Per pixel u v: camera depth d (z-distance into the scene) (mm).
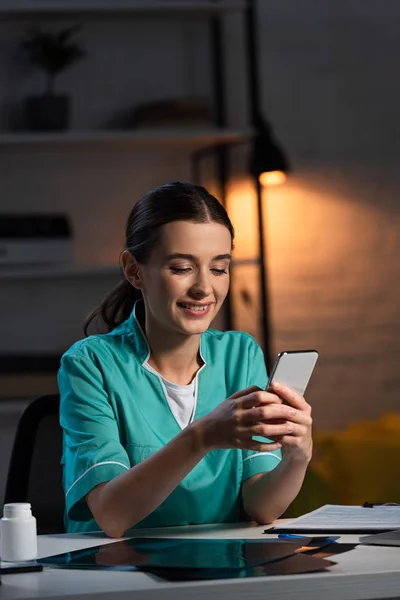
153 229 1663
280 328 4121
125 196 4000
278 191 4137
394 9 4238
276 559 1271
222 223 1672
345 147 4195
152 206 1683
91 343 1817
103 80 3982
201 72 4051
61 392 1783
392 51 4238
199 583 1157
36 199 3951
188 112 3730
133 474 1536
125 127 3990
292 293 4133
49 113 3688
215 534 1580
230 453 1794
